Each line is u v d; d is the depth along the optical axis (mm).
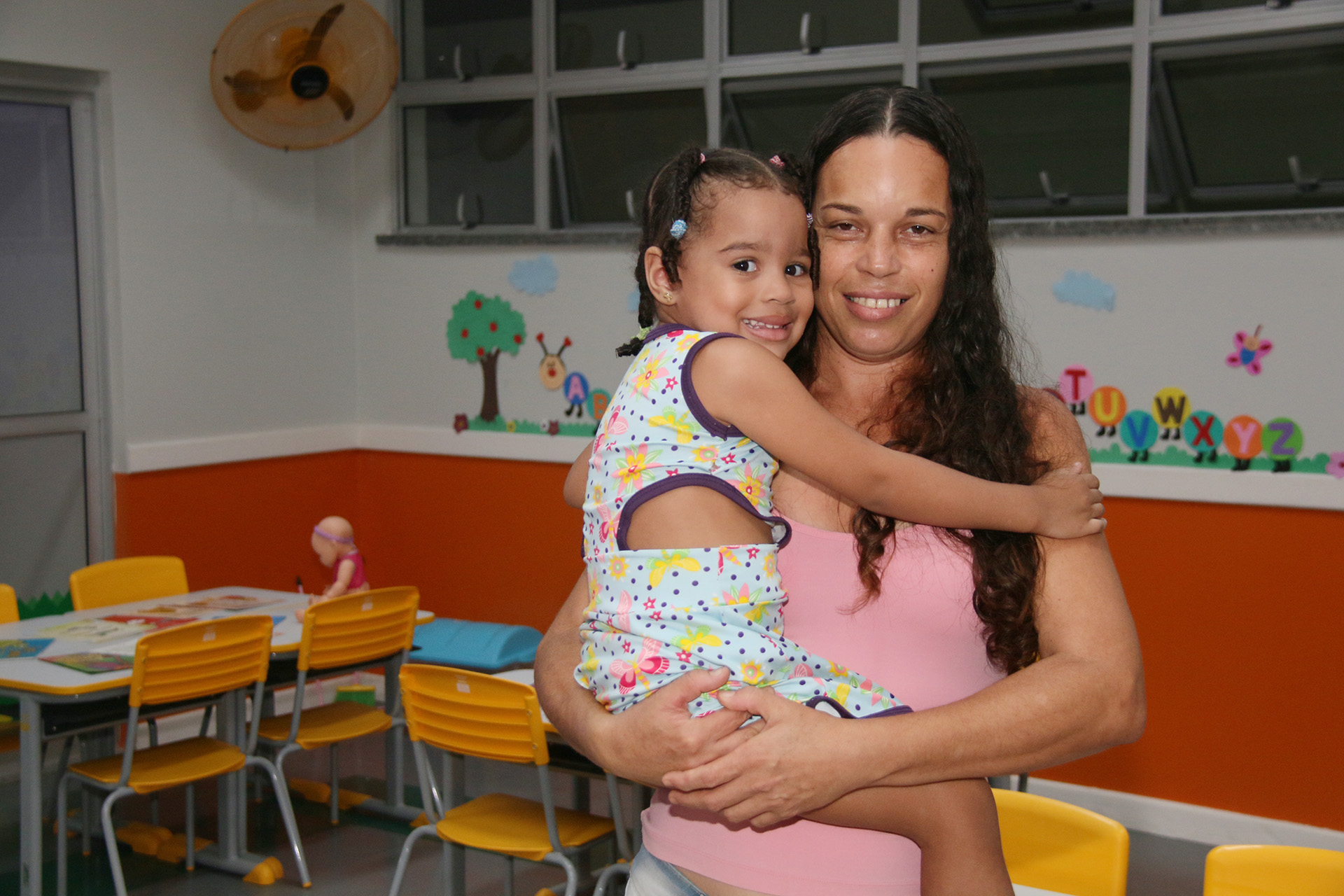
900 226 1323
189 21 5148
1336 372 3789
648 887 1355
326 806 4500
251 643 3734
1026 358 4266
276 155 5531
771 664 1252
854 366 1440
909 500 1229
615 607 1299
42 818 4316
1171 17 3941
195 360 5238
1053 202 4258
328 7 4613
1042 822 2273
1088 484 1272
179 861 3980
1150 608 4129
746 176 1337
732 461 1294
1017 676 1208
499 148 5422
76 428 4965
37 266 4805
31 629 3986
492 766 4941
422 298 5699
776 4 4691
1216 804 4066
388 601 4117
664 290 1419
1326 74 3762
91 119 4922
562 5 5172
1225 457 3977
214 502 5320
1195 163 4016
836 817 1234
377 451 5902
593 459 1373
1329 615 3857
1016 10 4207
